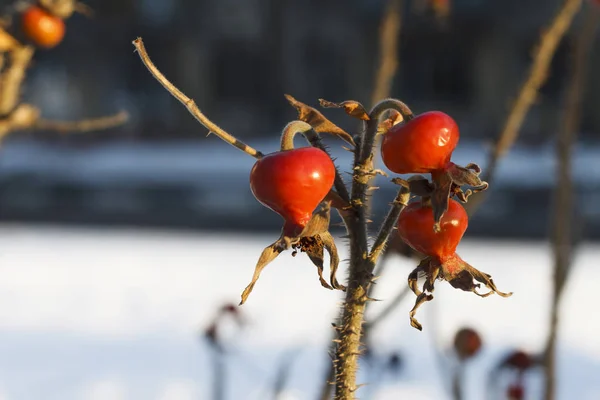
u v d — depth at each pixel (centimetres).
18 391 577
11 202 1984
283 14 2828
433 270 129
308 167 124
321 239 125
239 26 2853
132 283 1022
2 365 648
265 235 1545
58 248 1369
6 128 202
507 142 209
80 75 2831
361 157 127
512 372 268
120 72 2870
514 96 210
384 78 237
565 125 241
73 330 775
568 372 611
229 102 2897
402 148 125
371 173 126
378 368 312
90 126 204
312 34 2820
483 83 2692
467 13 2609
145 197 1995
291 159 124
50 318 834
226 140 126
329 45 2827
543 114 2328
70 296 948
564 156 242
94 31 2795
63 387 580
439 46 2644
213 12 2855
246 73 2900
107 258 1239
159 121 2802
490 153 210
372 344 305
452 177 125
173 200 1991
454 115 2714
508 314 777
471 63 2694
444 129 124
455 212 129
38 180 2034
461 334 247
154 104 2848
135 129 2739
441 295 858
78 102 2833
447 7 278
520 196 1686
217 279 1031
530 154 2144
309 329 707
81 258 1245
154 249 1343
